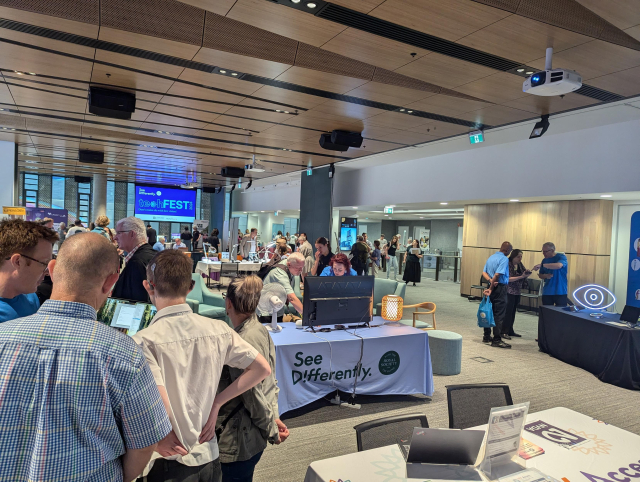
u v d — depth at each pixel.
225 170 14.43
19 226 1.75
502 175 9.29
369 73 5.27
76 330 1.01
